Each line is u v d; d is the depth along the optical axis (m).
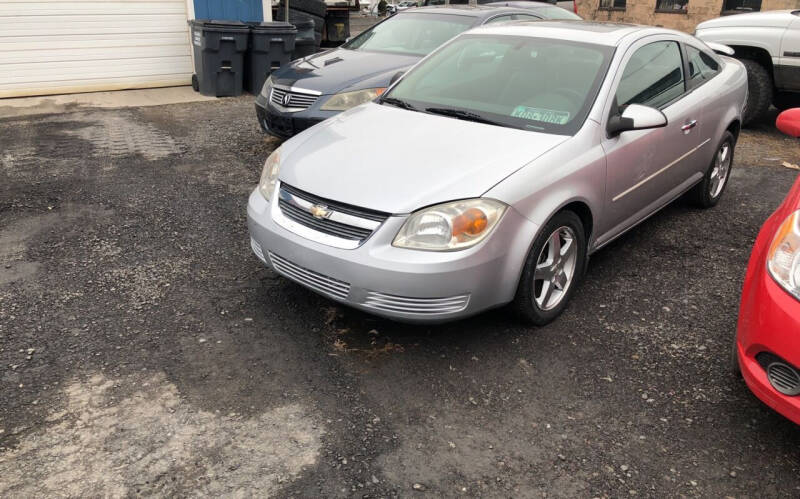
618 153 3.76
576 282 3.74
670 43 4.59
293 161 3.54
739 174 6.52
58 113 8.51
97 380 3.04
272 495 2.41
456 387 3.07
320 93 6.16
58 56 9.52
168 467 2.53
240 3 10.49
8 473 2.47
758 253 2.82
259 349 3.32
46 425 2.73
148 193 5.60
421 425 2.81
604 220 3.83
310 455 2.61
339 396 2.98
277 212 3.41
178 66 10.48
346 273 3.06
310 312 3.69
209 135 7.60
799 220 2.60
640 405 2.98
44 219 4.96
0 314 3.58
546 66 4.04
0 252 4.36
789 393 2.47
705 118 4.75
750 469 2.62
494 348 3.38
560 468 2.59
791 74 7.78
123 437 2.68
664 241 4.82
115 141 7.21
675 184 4.65
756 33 7.86
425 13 7.53
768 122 8.87
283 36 9.76
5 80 9.27
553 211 3.28
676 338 3.53
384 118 3.93
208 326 3.52
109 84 10.03
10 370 3.09
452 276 2.96
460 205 3.01
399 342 3.41
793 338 2.39
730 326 3.67
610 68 3.88
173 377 3.08
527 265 3.28
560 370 3.22
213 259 4.34
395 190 3.09
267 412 2.86
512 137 3.53
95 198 5.44
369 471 2.54
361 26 26.81
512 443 2.72
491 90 4.01
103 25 9.69
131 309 3.68
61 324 3.50
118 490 2.41
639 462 2.64
